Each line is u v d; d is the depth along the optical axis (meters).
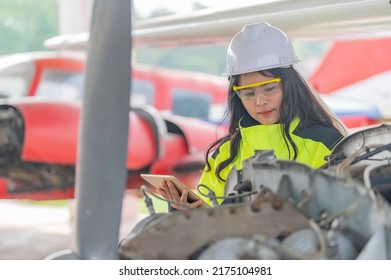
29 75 21.39
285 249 3.99
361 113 24.02
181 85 26.67
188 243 4.21
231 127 6.91
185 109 26.55
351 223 4.18
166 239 4.22
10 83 21.39
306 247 4.07
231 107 6.89
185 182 20.58
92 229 4.17
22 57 21.94
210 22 11.66
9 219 22.09
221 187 6.82
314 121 6.60
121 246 4.40
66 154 17.58
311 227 4.19
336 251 4.04
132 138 18.75
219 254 4.07
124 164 4.22
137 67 27.00
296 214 4.30
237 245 4.11
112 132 4.20
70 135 17.58
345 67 24.89
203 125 20.95
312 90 6.70
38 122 17.47
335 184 4.25
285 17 9.52
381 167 4.93
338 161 5.55
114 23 4.23
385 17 8.99
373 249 4.00
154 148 19.17
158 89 26.25
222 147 6.92
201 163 20.44
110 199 4.18
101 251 4.16
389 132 5.65
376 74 24.69
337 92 24.95
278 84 6.49
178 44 15.61
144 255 4.19
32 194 18.22
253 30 6.55
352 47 24.83
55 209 24.28
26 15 63.53
